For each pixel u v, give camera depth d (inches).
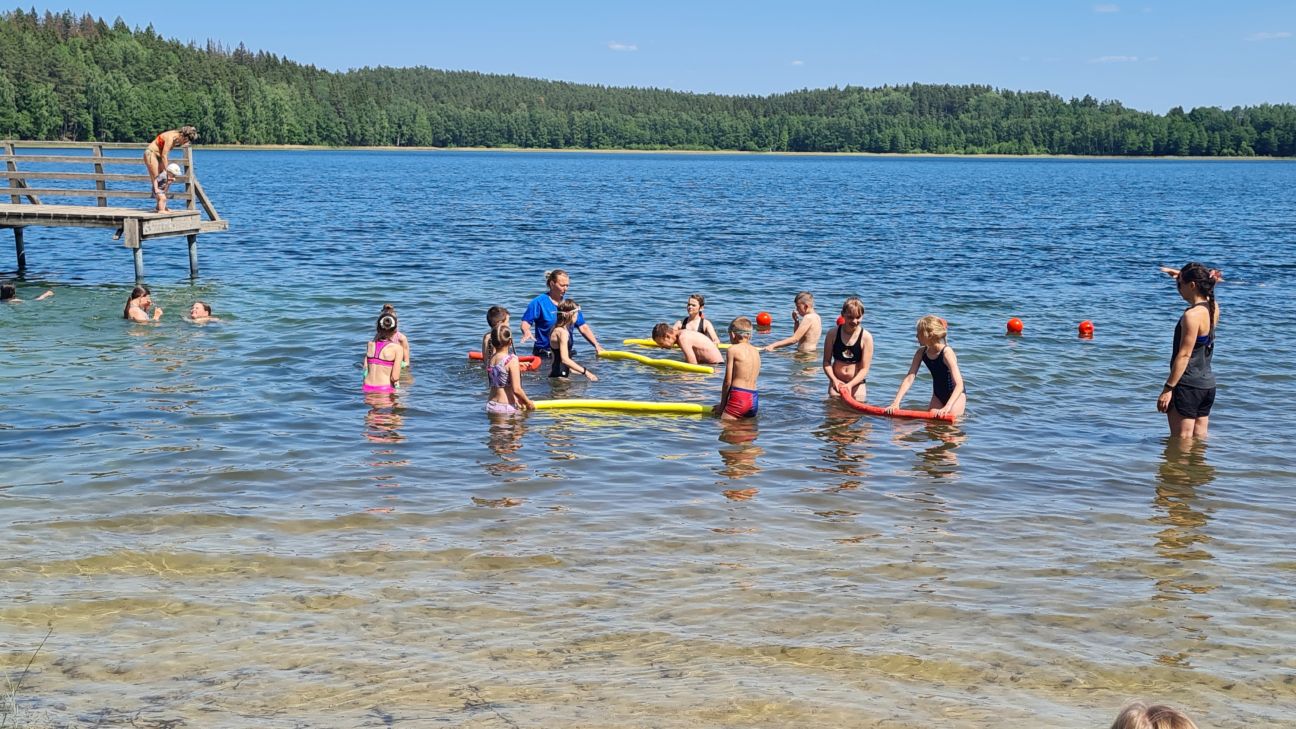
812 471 382.0
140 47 7490.2
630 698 211.2
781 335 688.4
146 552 290.2
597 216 1780.3
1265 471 386.9
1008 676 225.0
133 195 889.5
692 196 2586.1
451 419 447.2
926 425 451.5
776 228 1582.2
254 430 420.8
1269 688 221.8
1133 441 428.1
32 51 6190.9
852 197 2679.6
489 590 268.7
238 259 1034.1
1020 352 613.6
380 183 3011.8
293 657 228.8
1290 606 266.1
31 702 207.0
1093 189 3412.9
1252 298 853.8
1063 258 1184.2
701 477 372.5
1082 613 259.6
